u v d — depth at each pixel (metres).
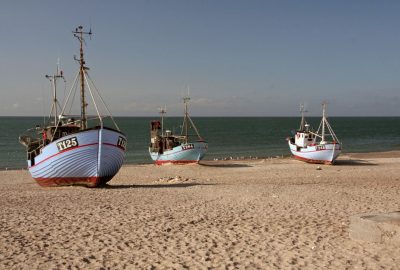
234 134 118.94
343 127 169.00
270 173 34.16
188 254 9.75
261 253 9.75
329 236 11.09
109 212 14.78
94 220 13.42
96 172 22.28
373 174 30.98
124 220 13.45
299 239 10.91
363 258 9.12
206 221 13.34
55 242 10.81
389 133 123.94
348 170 35.03
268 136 108.50
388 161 44.44
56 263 9.14
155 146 44.91
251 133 123.94
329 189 20.84
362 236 10.38
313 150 41.78
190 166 40.03
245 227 12.43
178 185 25.36
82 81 23.59
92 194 19.69
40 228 12.28
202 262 9.16
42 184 24.08
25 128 152.25
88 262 9.22
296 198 17.97
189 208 15.66
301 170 36.03
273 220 13.39
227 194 19.45
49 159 22.22
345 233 11.35
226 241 10.86
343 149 69.44
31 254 9.78
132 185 25.94
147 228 12.34
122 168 39.28
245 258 9.40
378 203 16.44
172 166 40.44
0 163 50.97
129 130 139.00
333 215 14.01
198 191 20.69
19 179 33.03
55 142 21.73
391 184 23.55
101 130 21.64
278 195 18.89
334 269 8.55
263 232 11.77
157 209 15.43
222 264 9.00
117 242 10.82
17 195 19.50
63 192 20.64
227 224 12.88
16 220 13.36
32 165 23.97
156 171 36.97
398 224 9.80
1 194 20.09
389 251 9.43
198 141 41.53
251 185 23.53
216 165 41.78
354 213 14.35
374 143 84.44
